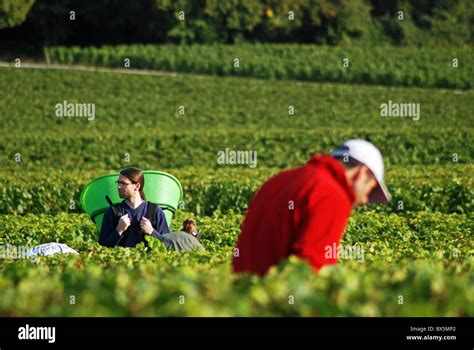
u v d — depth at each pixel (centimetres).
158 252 914
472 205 2212
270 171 2612
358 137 3434
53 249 1025
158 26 5988
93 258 855
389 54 6053
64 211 2359
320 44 6419
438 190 2231
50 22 5769
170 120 4419
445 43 6781
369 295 420
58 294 433
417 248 1092
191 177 2444
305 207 549
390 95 5038
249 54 5756
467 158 3291
